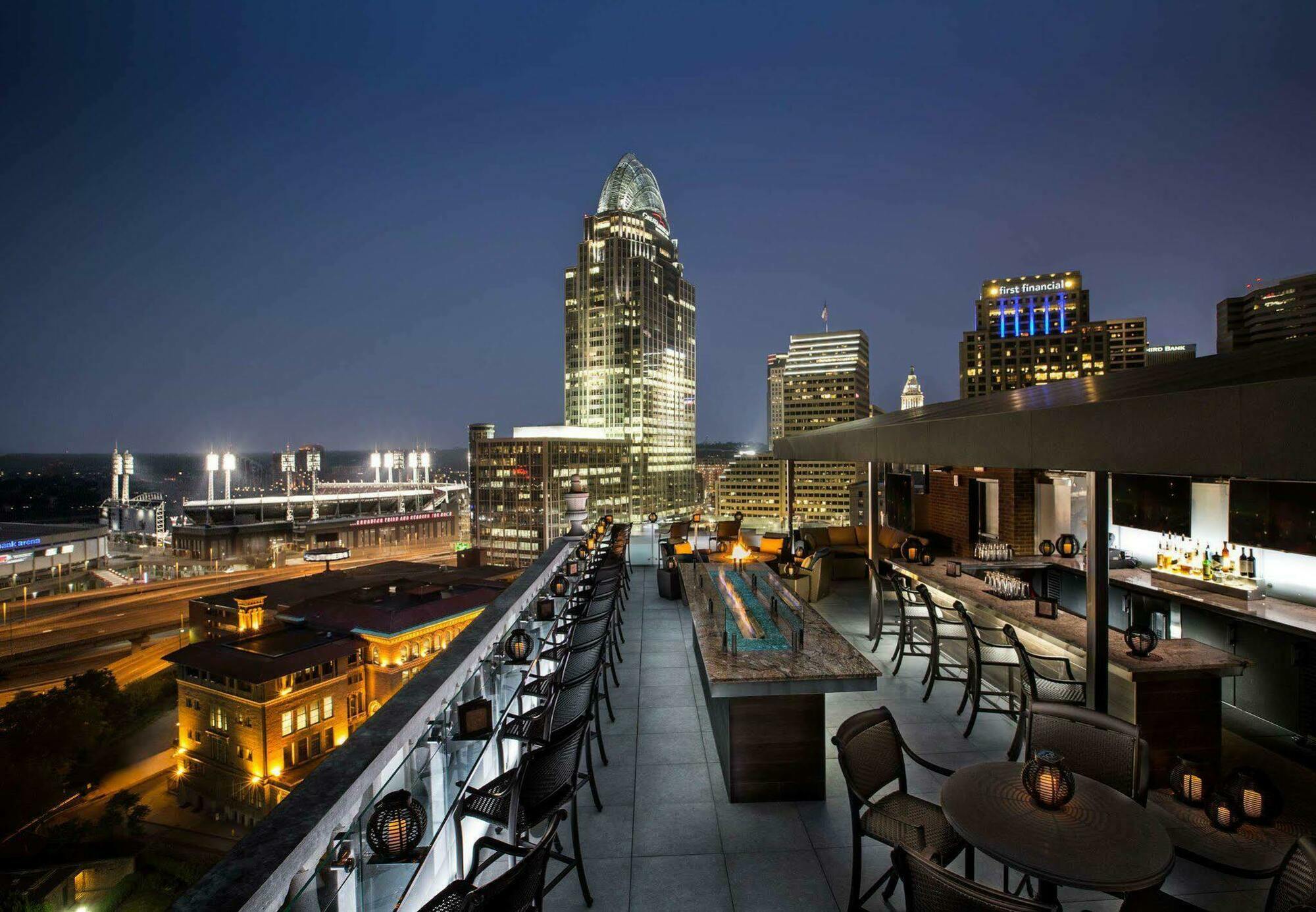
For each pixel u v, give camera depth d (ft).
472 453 396.78
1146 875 6.79
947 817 7.92
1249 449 6.88
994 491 30.04
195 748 166.61
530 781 9.25
